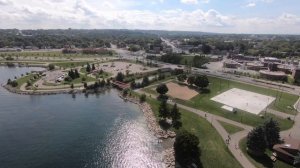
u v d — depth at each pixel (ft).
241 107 575.38
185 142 357.41
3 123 486.79
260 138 366.84
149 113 549.95
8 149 391.45
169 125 488.02
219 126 469.98
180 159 364.99
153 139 437.58
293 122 499.92
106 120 516.32
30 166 349.20
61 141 421.59
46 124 488.44
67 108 583.17
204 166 347.56
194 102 607.78
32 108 575.79
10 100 629.92
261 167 341.00
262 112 546.26
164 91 654.94
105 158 374.63
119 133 458.50
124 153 390.21
